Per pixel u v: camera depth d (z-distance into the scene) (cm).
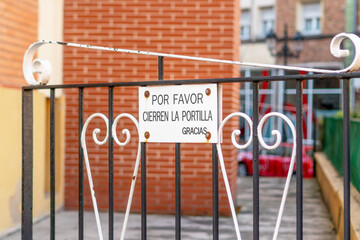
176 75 809
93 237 649
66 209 829
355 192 688
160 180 813
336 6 2503
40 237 648
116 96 812
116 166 819
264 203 964
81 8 820
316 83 2462
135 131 812
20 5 711
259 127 277
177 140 295
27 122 340
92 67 818
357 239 474
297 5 2597
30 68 336
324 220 814
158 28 812
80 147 328
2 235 647
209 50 806
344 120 261
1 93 659
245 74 2645
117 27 818
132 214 809
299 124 271
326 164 1159
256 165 279
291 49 2583
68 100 826
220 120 289
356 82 2061
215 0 803
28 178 342
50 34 798
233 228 717
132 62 814
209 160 805
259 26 2680
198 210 809
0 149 657
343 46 2370
